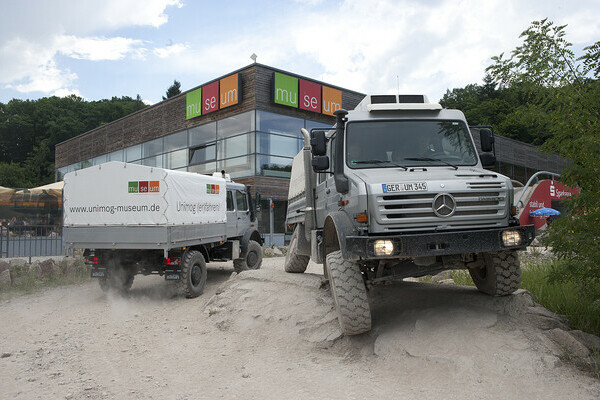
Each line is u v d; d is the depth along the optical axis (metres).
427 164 5.67
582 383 3.88
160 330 6.55
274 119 22.41
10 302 8.93
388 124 5.89
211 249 11.31
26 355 5.44
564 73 4.94
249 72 22.05
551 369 4.12
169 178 8.80
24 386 4.40
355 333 5.07
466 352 4.44
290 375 4.49
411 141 5.82
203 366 4.91
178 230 9.02
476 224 4.95
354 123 5.85
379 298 6.36
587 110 4.68
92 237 9.20
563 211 4.85
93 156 33.91
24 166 65.31
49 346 5.80
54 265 11.52
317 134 5.64
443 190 4.89
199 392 4.16
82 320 7.28
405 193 4.84
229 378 4.51
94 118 68.81
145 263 9.43
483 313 5.14
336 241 5.91
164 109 27.22
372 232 4.83
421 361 4.43
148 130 28.47
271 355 5.17
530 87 5.11
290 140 22.95
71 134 67.06
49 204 17.45
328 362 4.82
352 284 5.03
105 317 7.49
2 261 10.70
